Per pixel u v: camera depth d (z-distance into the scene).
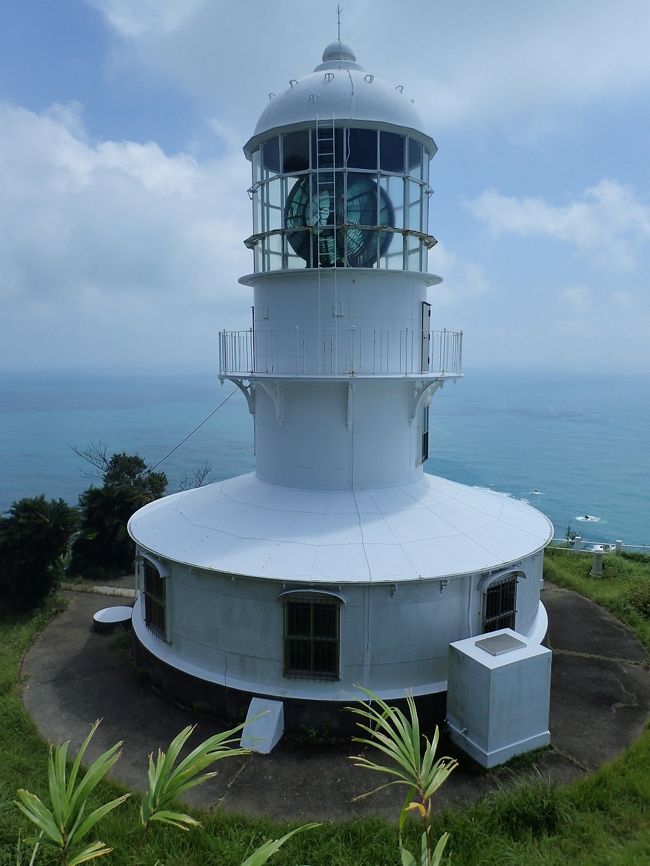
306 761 10.81
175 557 12.48
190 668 12.70
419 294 14.62
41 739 11.60
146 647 13.78
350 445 13.95
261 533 12.66
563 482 75.25
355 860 8.11
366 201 13.58
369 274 13.56
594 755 10.88
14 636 16.73
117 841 8.38
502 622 12.73
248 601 11.86
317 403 13.89
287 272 13.55
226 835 8.73
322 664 11.65
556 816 8.85
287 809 9.51
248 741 11.08
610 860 8.00
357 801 9.70
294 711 11.60
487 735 10.45
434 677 11.94
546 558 23.86
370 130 13.35
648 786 9.73
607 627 16.72
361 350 13.72
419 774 5.35
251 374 13.95
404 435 14.58
